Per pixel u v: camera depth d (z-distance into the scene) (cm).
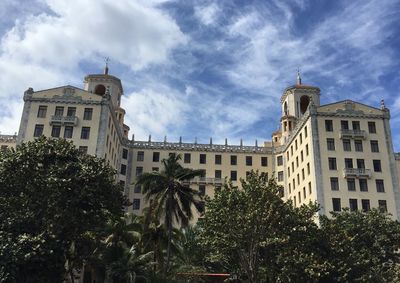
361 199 6019
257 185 3588
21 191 3166
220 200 3581
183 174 4503
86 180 3241
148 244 4381
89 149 6178
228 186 3856
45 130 6275
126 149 7950
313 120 6488
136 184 4506
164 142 8062
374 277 3825
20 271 2881
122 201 3622
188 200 4447
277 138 8994
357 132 6372
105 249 3794
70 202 3133
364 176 6106
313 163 6266
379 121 6525
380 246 4250
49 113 6394
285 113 8675
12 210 3098
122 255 3734
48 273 3067
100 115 6397
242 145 8181
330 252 3650
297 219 3606
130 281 3481
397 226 4362
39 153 3309
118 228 4081
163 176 4412
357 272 3650
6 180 3156
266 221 3434
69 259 3641
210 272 5012
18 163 3197
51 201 3102
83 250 3641
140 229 4238
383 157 6294
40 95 6488
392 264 4188
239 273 3866
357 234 3972
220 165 7994
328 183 6106
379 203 6009
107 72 8338
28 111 6384
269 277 3672
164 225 4350
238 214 3441
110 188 3456
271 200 3531
